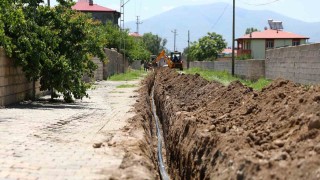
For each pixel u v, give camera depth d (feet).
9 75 61.16
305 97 25.94
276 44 245.86
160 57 225.35
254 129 26.94
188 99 59.00
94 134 38.99
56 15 70.44
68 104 68.39
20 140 34.04
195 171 28.37
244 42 261.85
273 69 105.60
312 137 20.97
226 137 25.71
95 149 31.48
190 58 357.00
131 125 44.16
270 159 19.57
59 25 70.74
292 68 89.10
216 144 26.30
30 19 66.59
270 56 108.78
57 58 66.80
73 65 70.38
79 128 42.57
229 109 36.99
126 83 135.95
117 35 229.45
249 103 33.94
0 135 36.09
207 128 31.17
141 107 61.62
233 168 21.08
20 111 53.98
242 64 138.10
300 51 83.35
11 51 58.23
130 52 257.96
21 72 66.54
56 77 66.95
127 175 23.98
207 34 329.11
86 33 72.38
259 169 19.20
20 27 62.03
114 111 58.23
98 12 293.02
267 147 22.29
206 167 26.07
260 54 246.68
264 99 32.32
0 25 54.13
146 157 30.50
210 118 35.78
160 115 71.20
